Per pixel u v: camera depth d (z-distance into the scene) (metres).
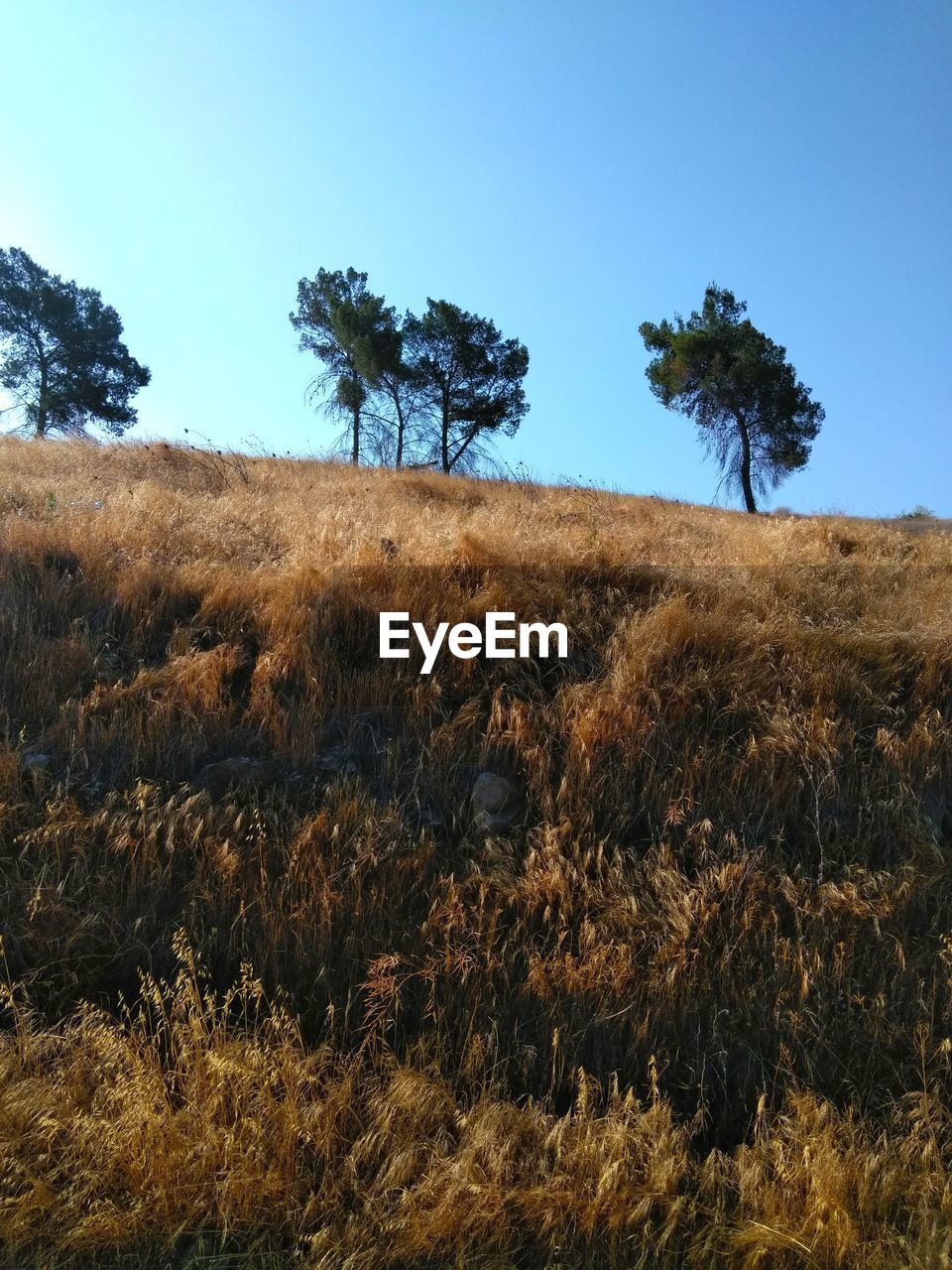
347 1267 2.76
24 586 5.89
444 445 33.62
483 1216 2.89
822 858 4.41
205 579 6.19
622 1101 3.29
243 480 13.53
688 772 4.68
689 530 11.07
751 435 32.59
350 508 9.55
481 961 3.85
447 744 4.83
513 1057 3.53
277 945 3.86
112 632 5.78
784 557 7.74
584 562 6.50
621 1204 2.96
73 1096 3.20
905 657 5.70
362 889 4.12
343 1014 3.62
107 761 4.76
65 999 3.65
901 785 4.72
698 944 3.95
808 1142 3.12
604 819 4.58
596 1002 3.70
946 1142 3.23
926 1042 3.57
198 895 4.00
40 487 9.08
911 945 4.07
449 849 4.45
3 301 37.03
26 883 4.01
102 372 39.41
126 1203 2.95
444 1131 3.18
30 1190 2.95
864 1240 2.92
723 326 31.31
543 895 4.13
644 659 5.20
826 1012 3.74
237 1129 3.09
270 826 4.40
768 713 5.07
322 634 5.55
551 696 5.35
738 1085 3.52
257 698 5.07
